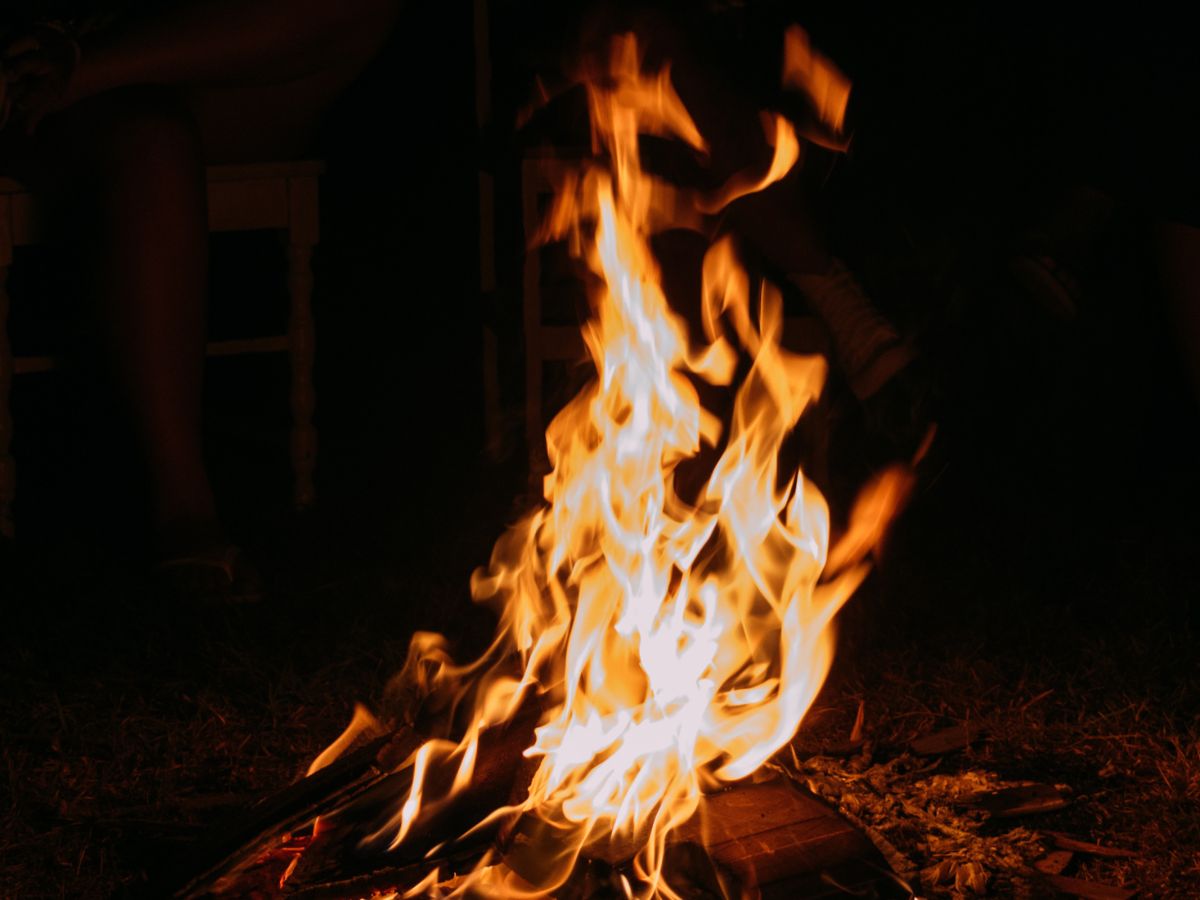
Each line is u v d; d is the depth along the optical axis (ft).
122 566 9.87
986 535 10.41
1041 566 9.87
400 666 8.34
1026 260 10.55
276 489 11.50
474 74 11.79
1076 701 7.91
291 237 10.77
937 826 6.53
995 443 12.12
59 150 9.53
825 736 7.59
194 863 5.71
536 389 10.71
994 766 7.26
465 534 10.33
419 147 14.20
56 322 13.55
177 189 9.39
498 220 11.71
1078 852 6.45
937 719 7.80
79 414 12.71
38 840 6.52
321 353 14.01
